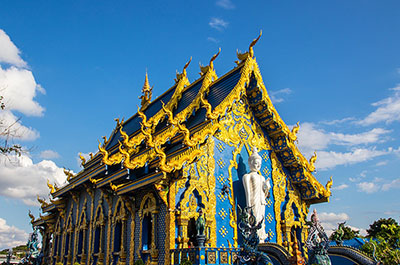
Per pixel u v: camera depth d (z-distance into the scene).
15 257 66.19
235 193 22.06
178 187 19.75
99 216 29.14
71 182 33.88
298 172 25.09
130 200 22.73
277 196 24.11
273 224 23.41
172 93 29.25
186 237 19.09
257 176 22.34
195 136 19.31
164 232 19.36
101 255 26.95
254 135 24.38
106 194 26.83
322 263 18.33
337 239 21.20
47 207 40.81
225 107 20.80
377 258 19.72
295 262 17.23
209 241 20.00
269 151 24.98
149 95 34.09
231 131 23.22
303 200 25.44
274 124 24.62
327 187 25.14
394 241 21.08
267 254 19.47
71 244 34.78
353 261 20.05
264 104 24.27
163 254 19.08
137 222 22.28
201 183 20.58
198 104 23.89
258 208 21.72
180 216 19.22
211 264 17.17
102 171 24.58
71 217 35.94
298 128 25.38
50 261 40.78
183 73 28.83
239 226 17.73
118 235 25.58
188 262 16.72
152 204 20.55
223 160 22.20
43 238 45.88
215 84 24.55
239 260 17.33
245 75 22.45
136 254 21.67
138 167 21.06
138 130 29.16
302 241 24.19
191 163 19.50
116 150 31.20
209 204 20.53
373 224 37.47
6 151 15.52
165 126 25.58
